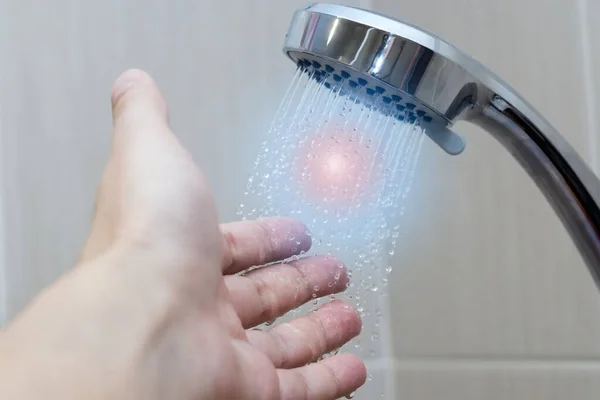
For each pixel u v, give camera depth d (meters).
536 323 0.75
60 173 0.80
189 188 0.62
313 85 0.71
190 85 0.82
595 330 0.73
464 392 0.80
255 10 0.84
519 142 0.63
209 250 0.62
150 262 0.60
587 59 0.71
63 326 0.57
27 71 0.80
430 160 0.81
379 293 0.85
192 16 0.82
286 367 0.70
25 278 0.79
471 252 0.79
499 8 0.75
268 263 0.73
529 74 0.74
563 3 0.72
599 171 0.71
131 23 0.81
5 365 0.56
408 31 0.60
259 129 0.83
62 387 0.56
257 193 0.77
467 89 0.61
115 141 0.64
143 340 0.58
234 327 0.64
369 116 0.66
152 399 0.58
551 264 0.74
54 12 0.80
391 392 0.85
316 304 0.79
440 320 0.81
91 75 0.80
